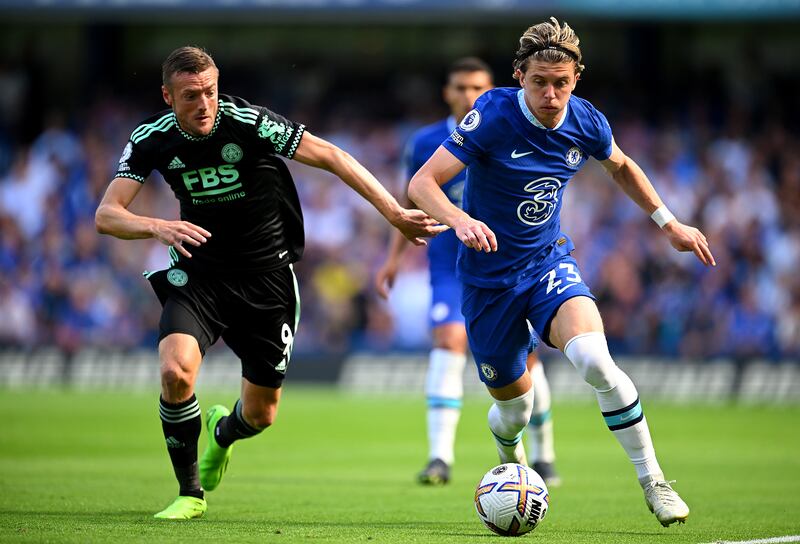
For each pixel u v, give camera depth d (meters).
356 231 78.81
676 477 33.28
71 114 87.44
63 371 75.25
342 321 76.81
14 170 82.69
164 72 20.55
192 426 21.52
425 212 20.88
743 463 37.75
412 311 75.94
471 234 19.84
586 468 36.38
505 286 21.62
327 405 63.91
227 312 22.27
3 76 91.06
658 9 72.62
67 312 77.56
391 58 90.38
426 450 42.47
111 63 90.44
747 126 84.50
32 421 50.81
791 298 74.81
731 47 88.69
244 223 21.83
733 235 77.00
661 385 70.81
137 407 59.03
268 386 23.33
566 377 69.38
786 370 67.69
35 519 21.33
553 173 21.25
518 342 21.89
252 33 90.69
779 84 88.00
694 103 86.81
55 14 75.38
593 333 20.31
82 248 79.31
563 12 72.12
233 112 21.14
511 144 20.97
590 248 75.81
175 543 18.05
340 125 88.19
